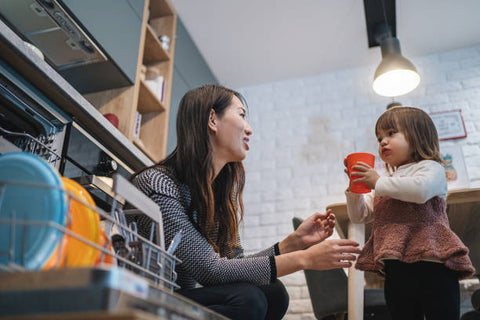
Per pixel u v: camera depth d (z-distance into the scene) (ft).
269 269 3.40
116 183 2.42
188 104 4.30
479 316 6.02
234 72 13.16
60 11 6.67
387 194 4.28
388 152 4.86
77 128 5.35
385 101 12.14
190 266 3.35
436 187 4.30
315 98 12.76
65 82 5.08
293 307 9.96
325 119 12.37
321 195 11.41
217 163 4.35
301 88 13.04
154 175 3.72
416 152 4.77
